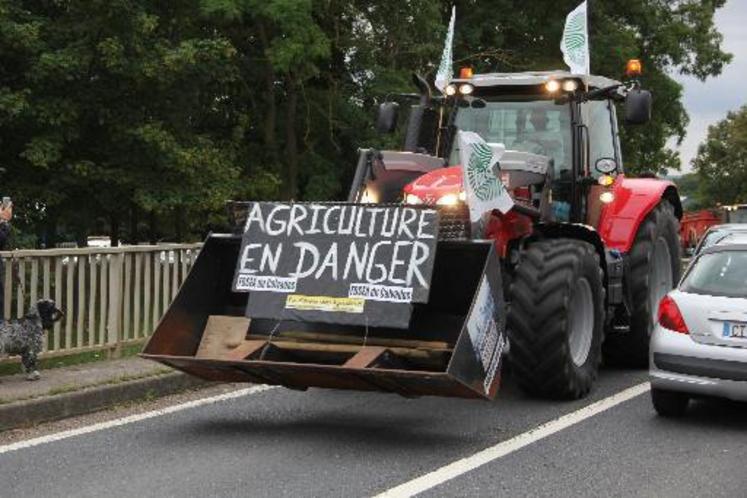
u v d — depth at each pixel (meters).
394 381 6.91
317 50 19.94
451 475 6.37
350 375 6.94
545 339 8.41
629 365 11.19
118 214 19.67
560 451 7.05
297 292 7.53
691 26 32.88
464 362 6.75
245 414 8.30
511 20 28.03
